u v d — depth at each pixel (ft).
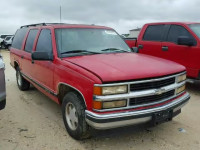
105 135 10.28
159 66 11.14
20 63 19.07
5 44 86.99
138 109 9.80
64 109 11.71
